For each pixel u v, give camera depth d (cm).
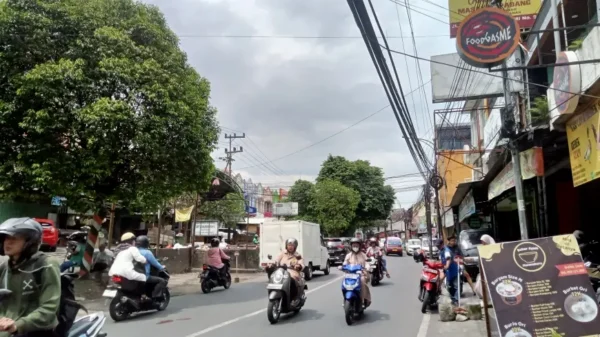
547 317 506
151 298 1011
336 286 1616
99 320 436
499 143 1195
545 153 1051
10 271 341
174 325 890
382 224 6362
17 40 1125
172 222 3516
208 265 1465
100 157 1152
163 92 1200
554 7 892
